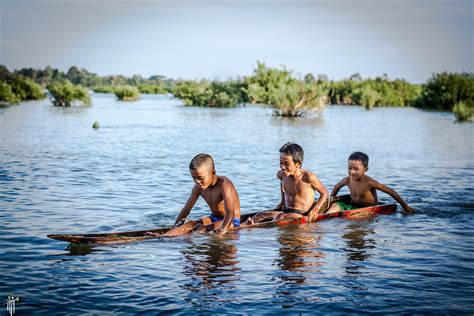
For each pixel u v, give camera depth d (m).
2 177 12.10
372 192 9.59
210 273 5.82
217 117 40.47
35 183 11.43
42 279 5.56
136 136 23.81
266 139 23.58
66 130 25.94
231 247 6.87
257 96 60.81
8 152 16.89
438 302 5.09
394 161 16.81
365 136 26.02
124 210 9.04
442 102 59.97
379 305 5.00
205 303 4.99
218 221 7.88
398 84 77.94
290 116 44.03
